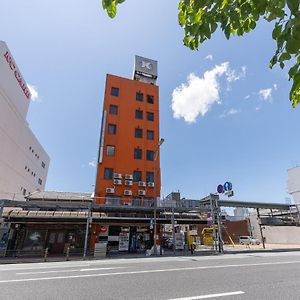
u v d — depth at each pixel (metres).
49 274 9.59
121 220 24.14
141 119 33.22
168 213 26.38
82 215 23.17
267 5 1.79
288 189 47.06
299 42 1.54
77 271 10.39
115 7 2.33
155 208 23.27
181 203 27.97
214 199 25.98
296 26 1.52
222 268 11.10
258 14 1.91
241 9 1.97
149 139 32.44
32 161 43.78
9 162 32.97
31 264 14.41
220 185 25.20
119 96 33.47
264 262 13.60
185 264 12.82
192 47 2.51
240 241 42.78
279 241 40.12
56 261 16.62
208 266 11.85
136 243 24.83
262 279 8.44
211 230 31.16
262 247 31.83
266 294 6.36
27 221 21.25
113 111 32.25
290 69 1.83
